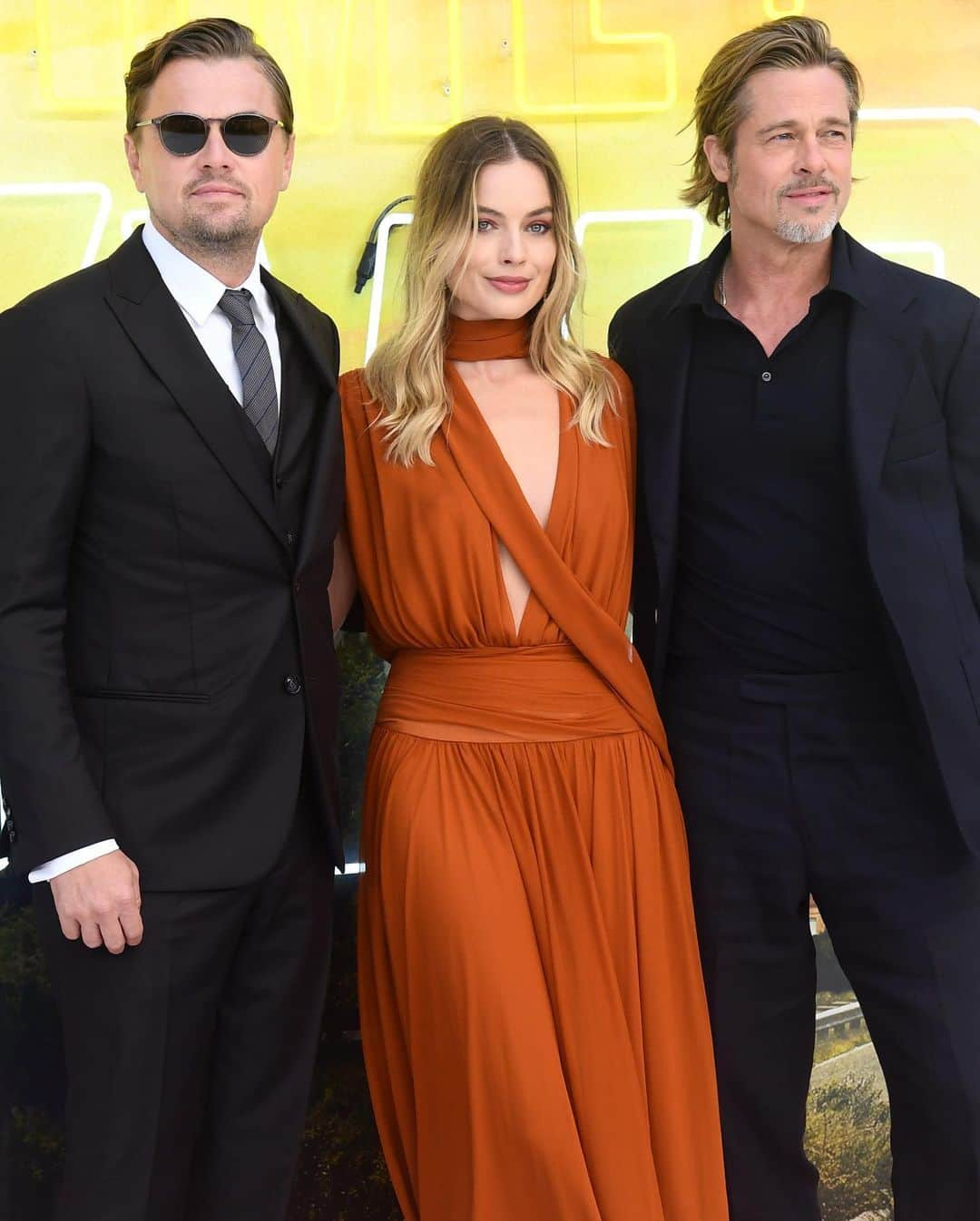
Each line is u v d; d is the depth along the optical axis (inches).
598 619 85.4
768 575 87.4
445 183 86.6
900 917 87.4
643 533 91.5
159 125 76.9
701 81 90.5
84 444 74.1
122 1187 76.2
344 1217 110.0
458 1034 80.2
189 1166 81.0
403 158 106.5
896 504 84.1
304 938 84.6
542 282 88.5
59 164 102.7
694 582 90.4
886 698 87.1
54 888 73.8
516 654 85.2
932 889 87.1
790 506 86.5
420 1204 84.7
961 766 84.0
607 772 85.2
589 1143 81.1
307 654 81.0
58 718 73.0
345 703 110.0
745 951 91.0
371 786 88.2
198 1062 79.5
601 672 86.0
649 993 84.4
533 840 84.0
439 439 86.6
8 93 101.9
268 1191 85.3
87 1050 77.0
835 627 87.0
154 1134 77.0
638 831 85.5
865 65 111.0
